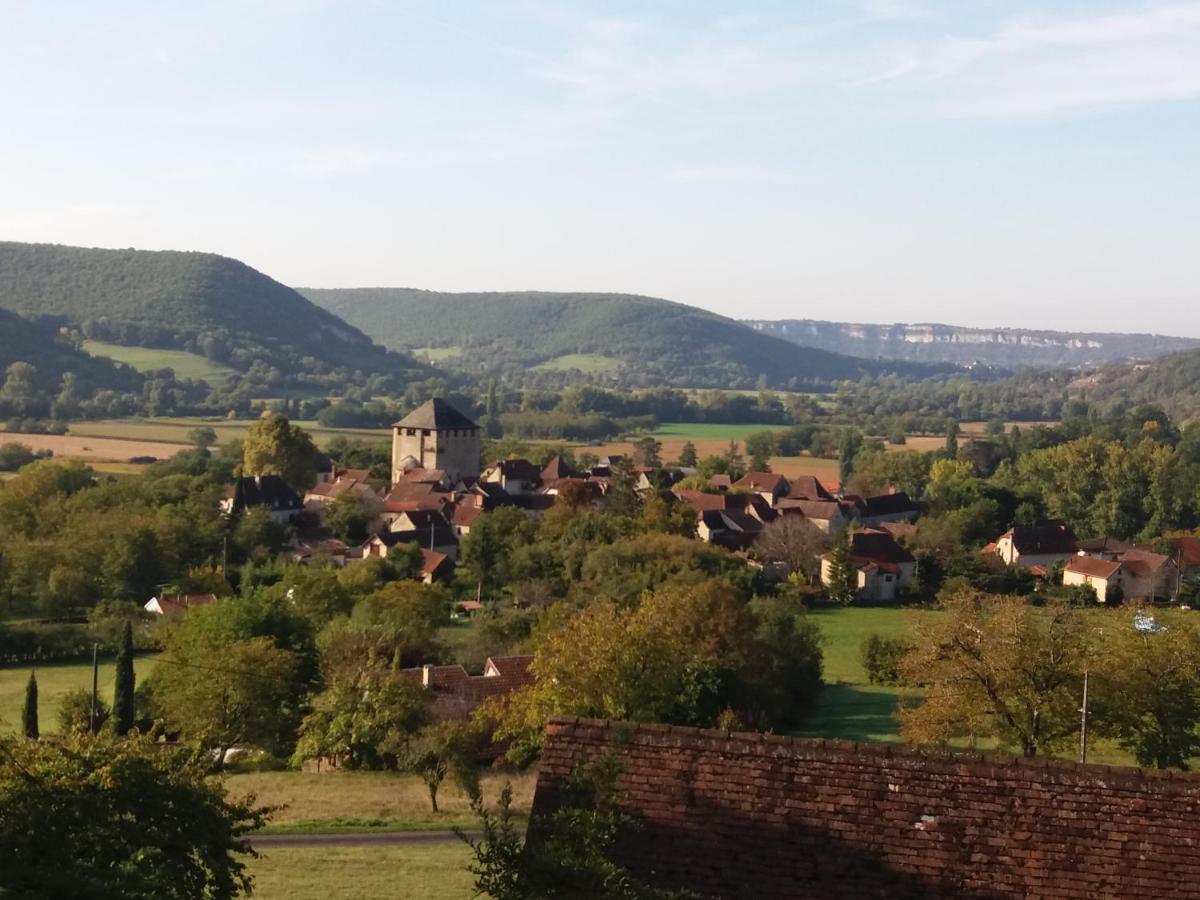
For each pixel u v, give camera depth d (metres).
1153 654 49.44
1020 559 139.88
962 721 49.44
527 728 52.53
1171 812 13.23
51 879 20.84
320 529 141.75
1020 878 12.90
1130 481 172.75
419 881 34.41
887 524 156.12
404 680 59.50
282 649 68.00
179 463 170.00
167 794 23.88
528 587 104.19
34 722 57.31
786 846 13.37
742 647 68.44
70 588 102.06
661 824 13.66
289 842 41.78
